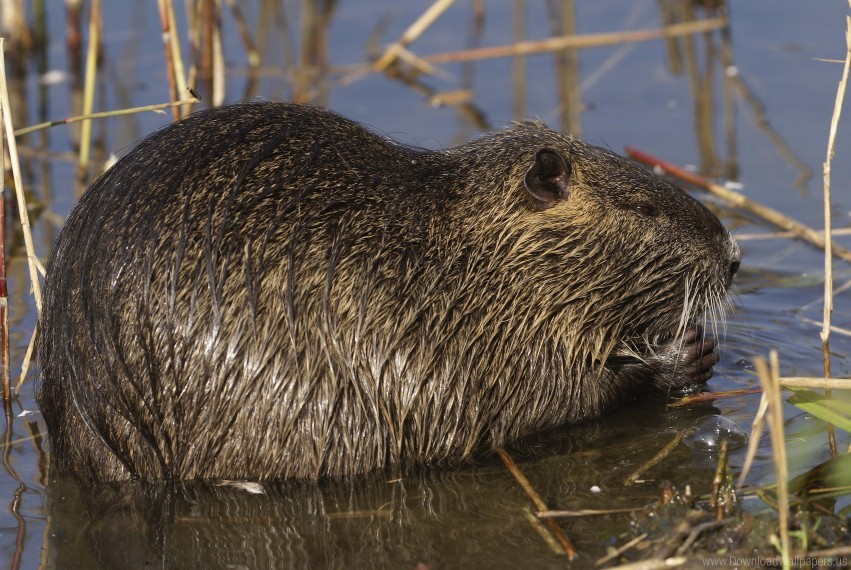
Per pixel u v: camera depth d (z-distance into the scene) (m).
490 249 9.33
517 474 8.55
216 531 7.99
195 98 10.20
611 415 9.84
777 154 14.10
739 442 8.89
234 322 8.21
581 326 9.68
